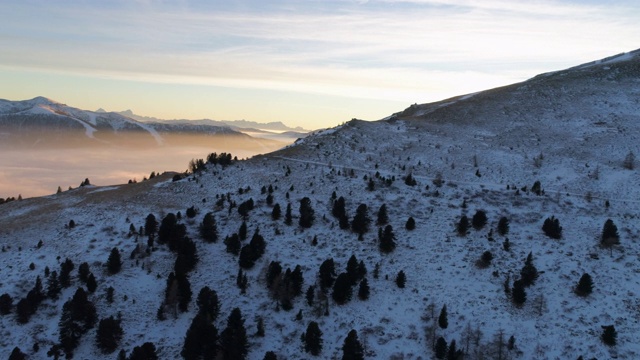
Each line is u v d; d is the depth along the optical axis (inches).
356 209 3988.7
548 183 4643.2
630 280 3161.9
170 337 2901.1
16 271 3309.5
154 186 4552.2
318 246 3570.4
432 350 2792.8
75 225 3811.5
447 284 3208.7
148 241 3535.9
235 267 3400.6
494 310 2994.6
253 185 4426.7
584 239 3580.2
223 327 2945.4
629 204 4128.9
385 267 3373.5
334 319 3009.4
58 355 2755.9
